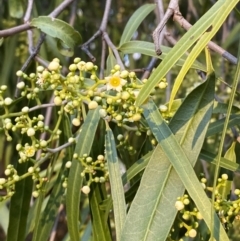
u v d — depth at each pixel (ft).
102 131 0.93
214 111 0.83
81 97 0.72
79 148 0.82
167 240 0.77
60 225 2.17
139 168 0.80
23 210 0.91
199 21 0.65
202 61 1.61
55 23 0.93
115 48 0.97
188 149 0.71
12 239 0.91
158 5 1.07
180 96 1.72
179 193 0.68
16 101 0.86
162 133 0.70
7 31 0.92
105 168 0.82
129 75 0.70
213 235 0.59
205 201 0.64
